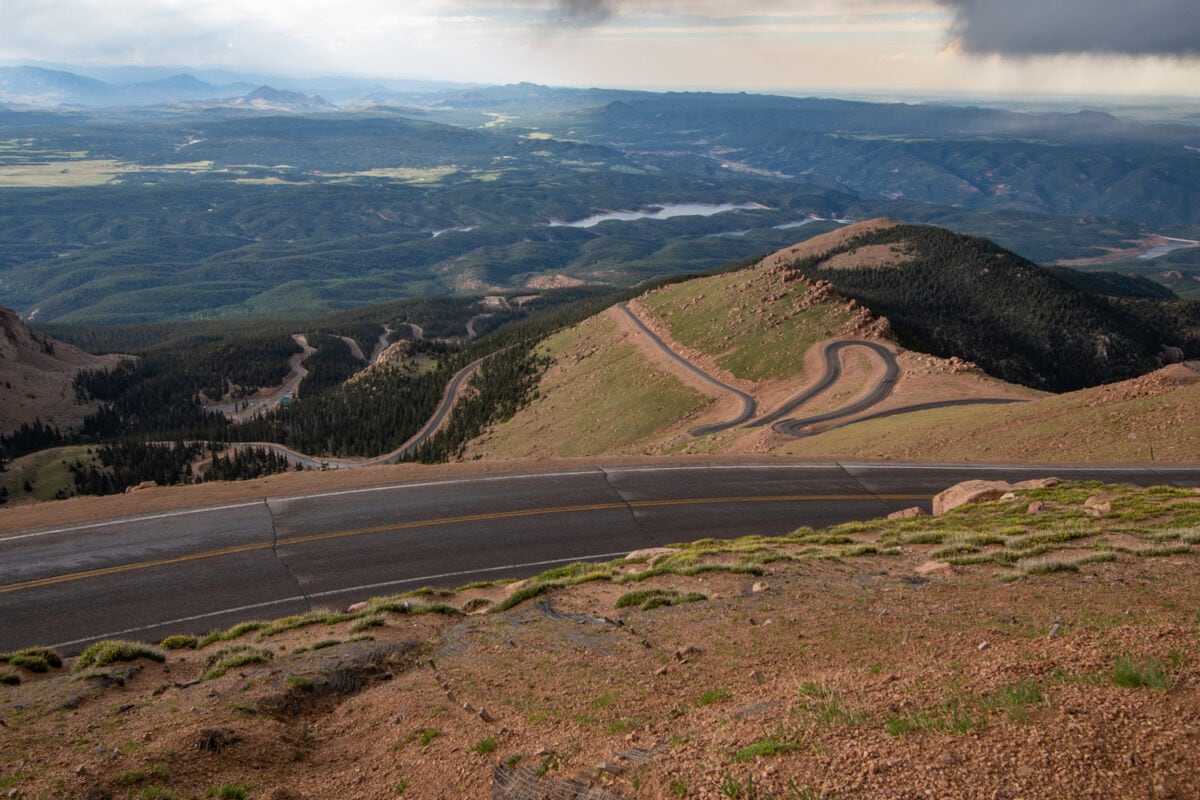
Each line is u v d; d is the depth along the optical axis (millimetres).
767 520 40500
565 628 18828
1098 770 7465
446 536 37719
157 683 17391
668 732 10945
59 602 30953
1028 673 10148
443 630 20781
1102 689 9164
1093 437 55406
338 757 13203
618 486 45844
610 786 9430
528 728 12570
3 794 11305
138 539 37250
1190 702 8422
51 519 39844
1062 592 16547
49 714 15102
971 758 8062
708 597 20531
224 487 45062
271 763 12680
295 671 16812
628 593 21141
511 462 51250
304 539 37281
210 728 13117
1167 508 28750
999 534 25891
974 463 52906
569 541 37188
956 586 18484
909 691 10328
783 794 8094
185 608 30500
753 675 13422
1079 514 29703
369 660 17688
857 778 8070
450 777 11391
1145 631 11094
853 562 24031
